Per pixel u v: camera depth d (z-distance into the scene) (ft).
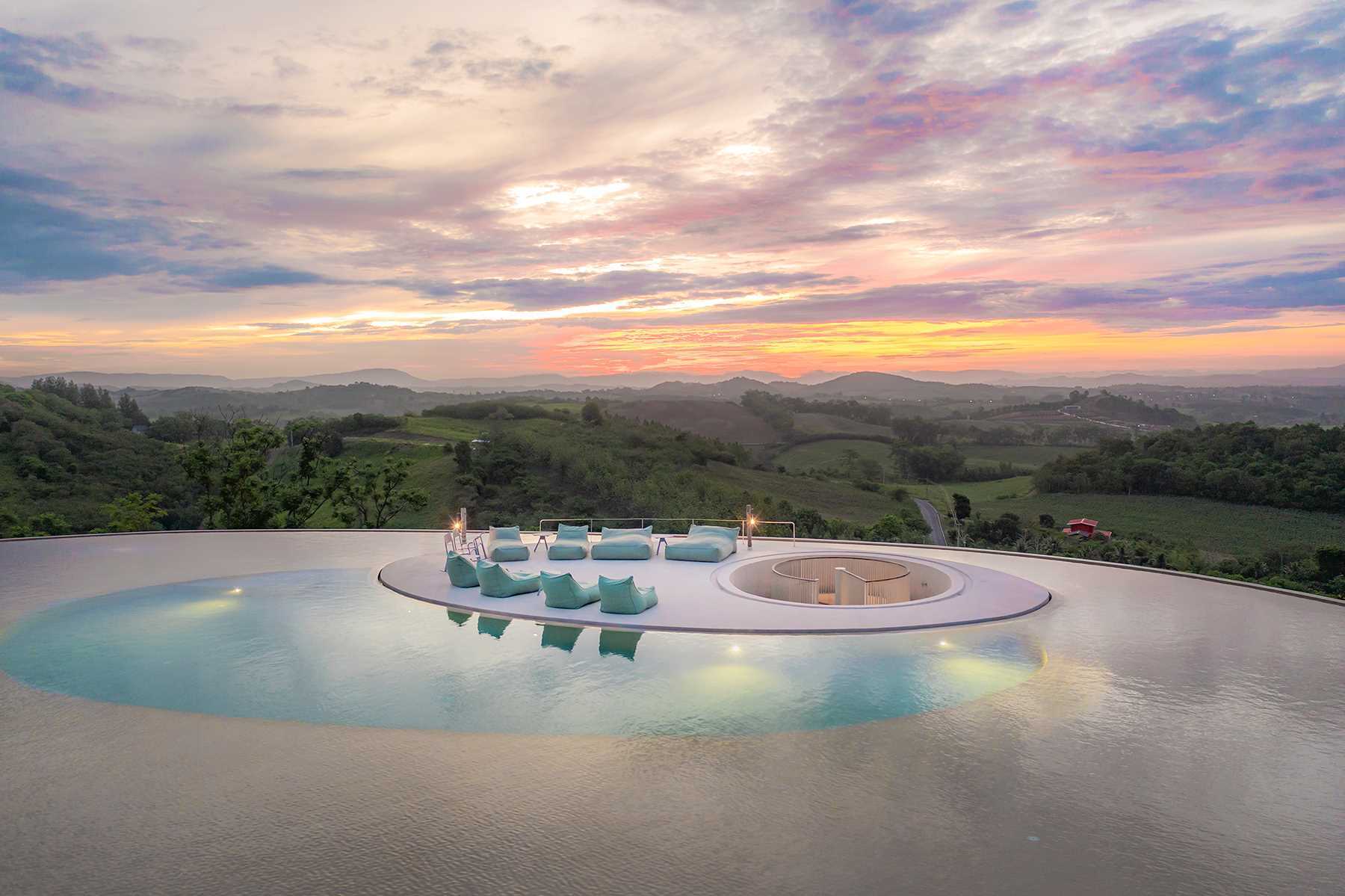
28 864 13.98
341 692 23.68
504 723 20.99
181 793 16.81
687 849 14.42
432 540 52.70
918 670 25.40
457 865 13.87
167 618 32.83
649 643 28.78
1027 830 15.19
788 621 30.76
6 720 21.35
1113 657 26.78
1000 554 45.62
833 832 15.03
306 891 13.06
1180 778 17.53
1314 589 81.71
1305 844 14.78
